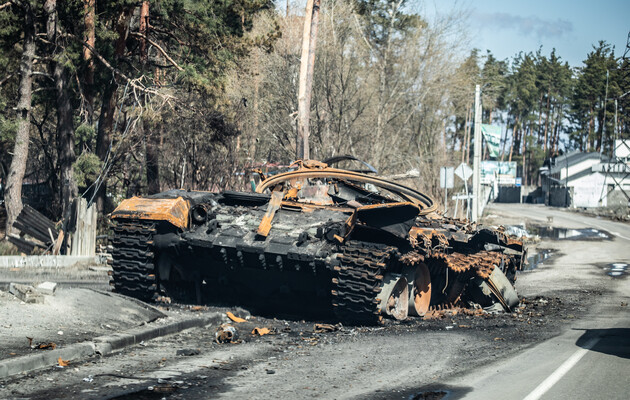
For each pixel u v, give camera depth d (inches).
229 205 506.0
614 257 1152.8
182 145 1052.5
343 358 322.0
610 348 365.1
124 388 247.8
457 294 566.9
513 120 5019.7
